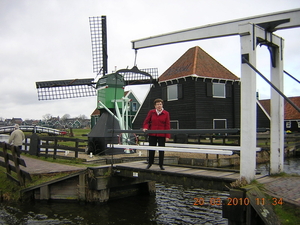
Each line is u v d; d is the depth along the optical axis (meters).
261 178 5.98
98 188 8.74
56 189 9.37
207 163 15.24
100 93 14.49
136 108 39.09
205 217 8.05
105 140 13.41
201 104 25.17
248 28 5.53
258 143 17.36
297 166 17.38
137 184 10.54
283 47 6.64
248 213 4.76
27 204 9.05
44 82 20.00
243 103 5.59
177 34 6.95
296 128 35.22
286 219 4.19
